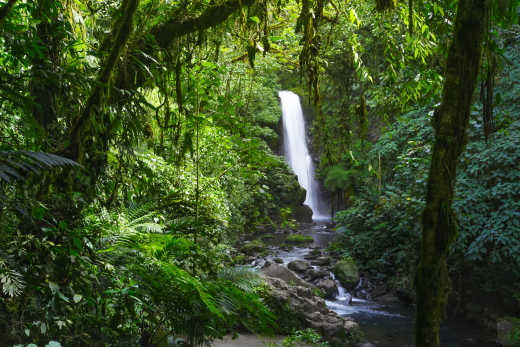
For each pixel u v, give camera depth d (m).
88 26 3.22
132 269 2.72
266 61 5.38
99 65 2.91
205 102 3.67
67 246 2.30
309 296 6.68
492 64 2.21
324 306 6.55
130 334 2.90
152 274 2.80
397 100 4.39
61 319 2.32
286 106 18.20
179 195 4.30
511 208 6.49
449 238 1.72
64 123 2.64
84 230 2.57
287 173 15.79
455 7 3.24
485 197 6.85
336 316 6.33
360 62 3.87
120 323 2.80
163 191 4.33
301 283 7.78
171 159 4.04
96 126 2.58
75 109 2.66
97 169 2.82
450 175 1.74
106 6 3.46
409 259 8.15
